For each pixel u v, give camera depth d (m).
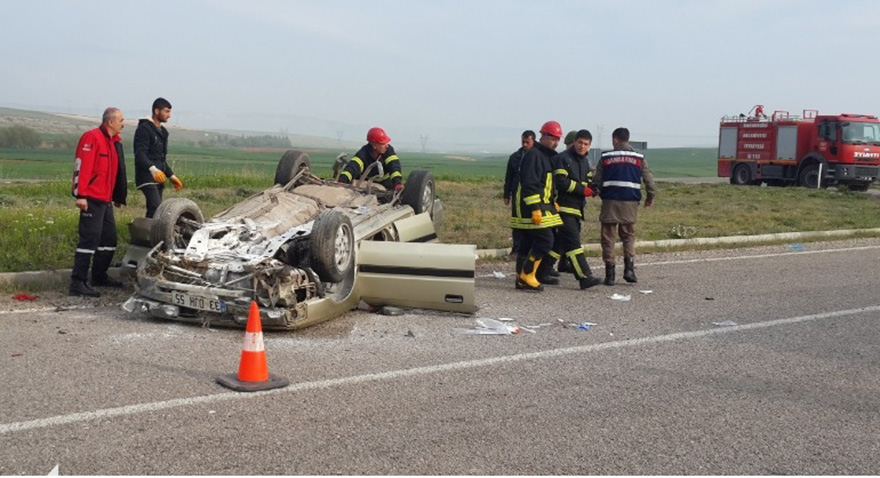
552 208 10.12
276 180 10.54
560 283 10.89
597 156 19.19
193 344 7.11
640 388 6.23
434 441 5.03
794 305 9.55
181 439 4.92
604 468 4.72
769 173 34.22
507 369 6.62
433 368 6.57
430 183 11.09
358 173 10.83
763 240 15.38
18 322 7.64
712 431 5.36
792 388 6.34
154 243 8.37
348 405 5.62
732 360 7.11
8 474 4.37
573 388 6.18
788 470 4.78
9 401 5.47
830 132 31.61
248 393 5.80
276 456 4.72
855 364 7.06
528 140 12.82
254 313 5.97
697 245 14.66
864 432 5.42
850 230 16.95
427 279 8.39
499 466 4.70
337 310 8.11
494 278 11.12
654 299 9.84
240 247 8.24
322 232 7.83
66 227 11.61
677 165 86.62
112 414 5.29
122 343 7.04
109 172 9.01
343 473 4.52
